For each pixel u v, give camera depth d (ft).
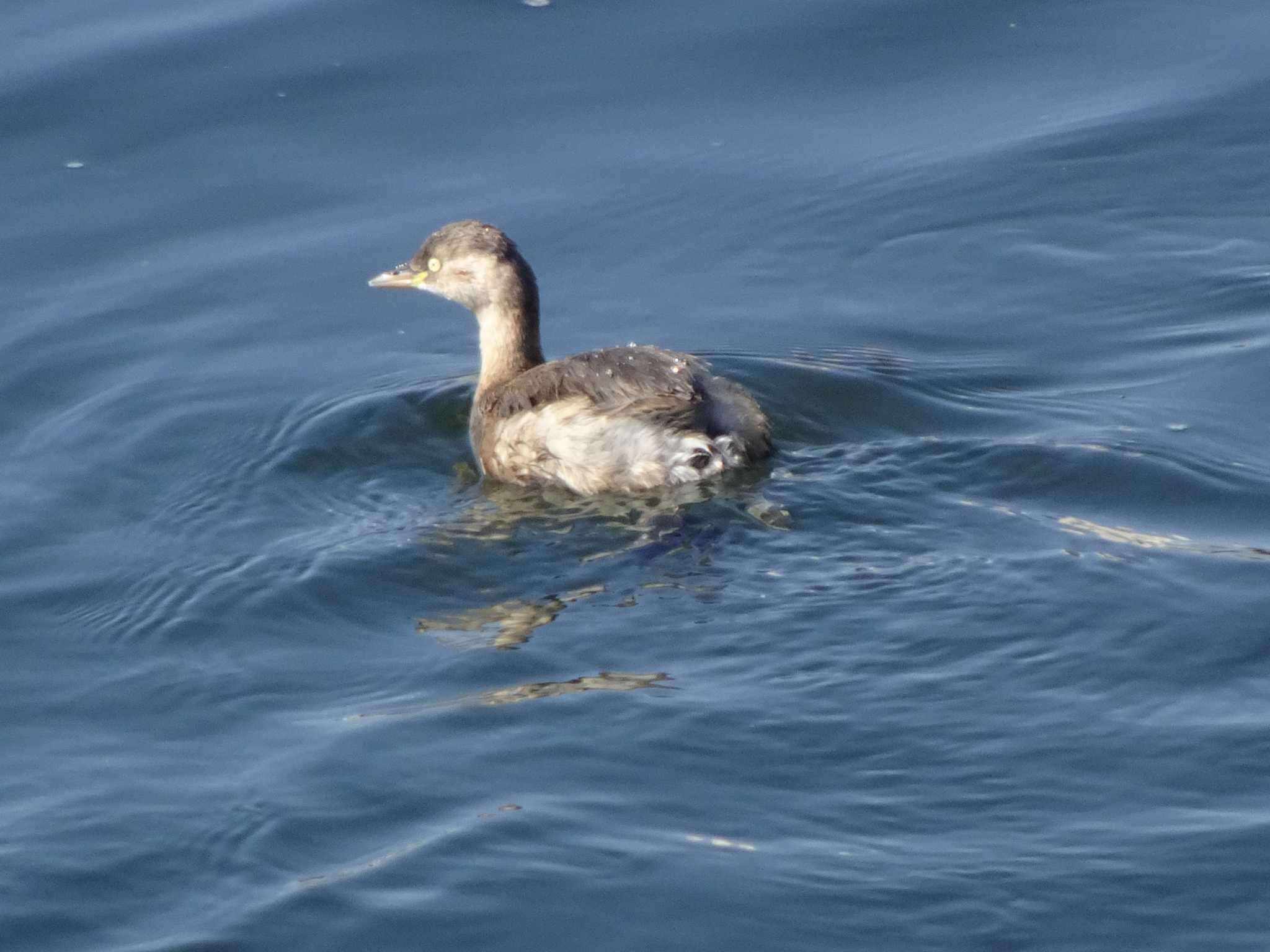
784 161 63.31
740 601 40.73
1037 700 36.91
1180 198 61.31
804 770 35.17
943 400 50.62
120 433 50.49
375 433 50.29
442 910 31.86
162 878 33.32
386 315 56.70
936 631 39.24
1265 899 31.27
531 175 62.34
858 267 58.85
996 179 62.34
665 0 70.59
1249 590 40.27
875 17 69.67
